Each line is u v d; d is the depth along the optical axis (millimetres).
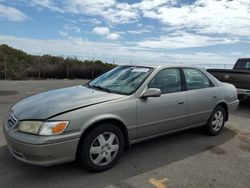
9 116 4051
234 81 8812
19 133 3547
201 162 4375
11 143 3611
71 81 23234
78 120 3607
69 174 3795
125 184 3572
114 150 4023
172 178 3783
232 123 7074
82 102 3887
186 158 4527
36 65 29891
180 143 5273
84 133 3723
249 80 8438
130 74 4816
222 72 9219
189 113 5109
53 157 3465
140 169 4039
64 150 3512
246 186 3613
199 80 5492
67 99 4039
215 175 3916
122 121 4059
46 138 3385
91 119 3717
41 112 3617
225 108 6039
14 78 26672
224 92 5906
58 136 3449
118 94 4293
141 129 4348
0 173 3771
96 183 3576
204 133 5840
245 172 4039
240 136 5867
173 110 4785
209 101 5516
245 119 7617
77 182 3586
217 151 4902
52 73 29531
